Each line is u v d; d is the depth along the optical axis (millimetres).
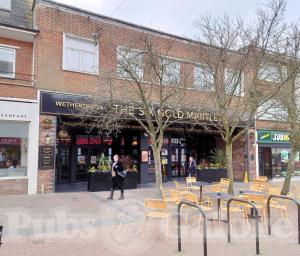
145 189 15805
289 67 11734
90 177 14805
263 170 21422
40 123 13859
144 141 18203
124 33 16172
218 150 21031
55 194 13641
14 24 14250
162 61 11734
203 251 6383
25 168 13727
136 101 12266
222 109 11828
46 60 14258
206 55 12133
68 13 15008
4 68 14148
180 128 18703
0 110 13039
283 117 13375
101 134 17422
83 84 15078
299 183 20344
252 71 12055
